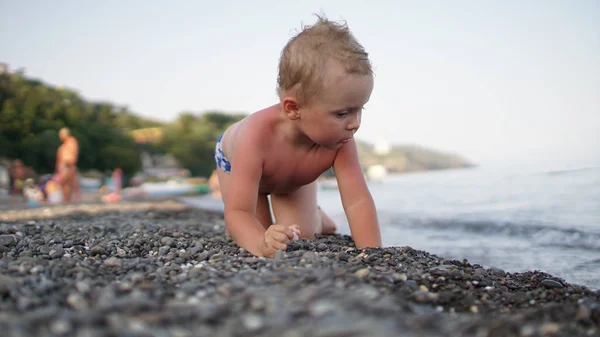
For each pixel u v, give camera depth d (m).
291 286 0.68
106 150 19.59
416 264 0.93
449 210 2.26
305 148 1.10
